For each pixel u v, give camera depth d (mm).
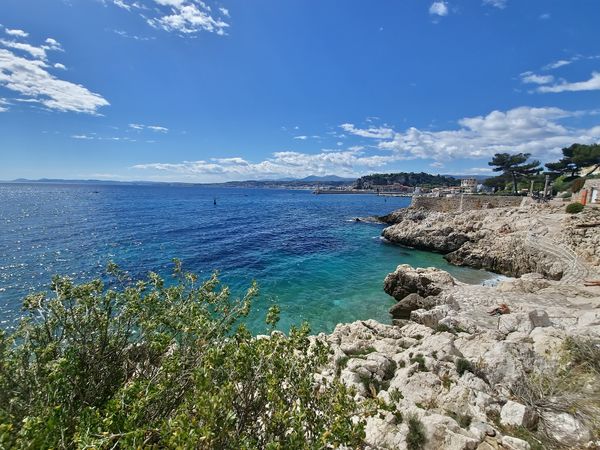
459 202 60562
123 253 30953
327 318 18688
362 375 8867
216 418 2740
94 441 2398
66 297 4426
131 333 4738
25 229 42062
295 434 2947
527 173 82750
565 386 7504
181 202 108750
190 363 3830
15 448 2408
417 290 21500
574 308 15109
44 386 3432
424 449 5578
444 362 9359
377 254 36844
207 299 5480
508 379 8117
